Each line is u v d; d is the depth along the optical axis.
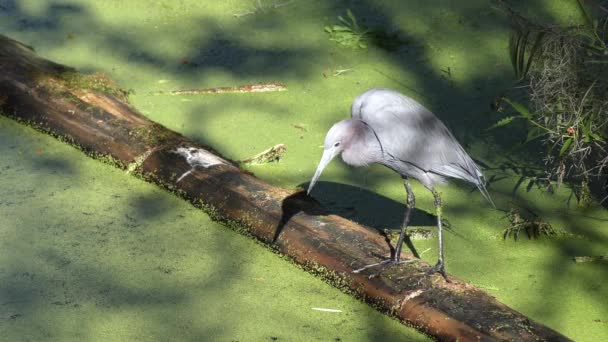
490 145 9.94
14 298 7.57
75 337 7.18
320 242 7.89
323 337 7.26
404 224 7.84
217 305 7.59
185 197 8.85
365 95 7.79
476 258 8.24
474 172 8.00
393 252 7.72
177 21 12.27
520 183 9.36
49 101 9.80
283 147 9.66
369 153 7.63
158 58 11.41
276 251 8.17
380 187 9.32
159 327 7.32
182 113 10.31
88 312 7.46
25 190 8.93
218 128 10.09
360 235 7.89
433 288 7.30
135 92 10.67
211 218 8.66
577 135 8.66
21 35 11.76
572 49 8.59
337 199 9.05
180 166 8.91
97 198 8.88
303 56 11.56
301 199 8.37
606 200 9.09
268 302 7.64
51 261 8.02
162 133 9.31
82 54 11.38
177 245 8.29
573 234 8.59
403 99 7.76
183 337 7.22
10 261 7.99
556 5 12.26
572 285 7.90
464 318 6.94
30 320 7.34
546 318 7.50
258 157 9.52
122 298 7.63
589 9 11.94
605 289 7.86
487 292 7.68
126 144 9.27
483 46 11.70
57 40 11.68
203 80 10.98
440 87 10.94
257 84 10.90
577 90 8.62
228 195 8.52
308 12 12.58
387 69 11.30
